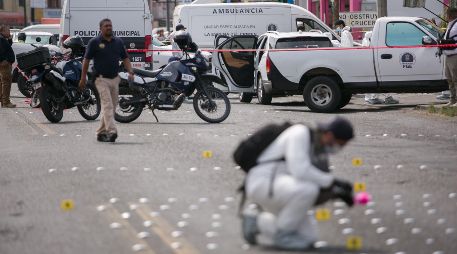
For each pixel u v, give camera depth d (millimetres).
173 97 49125
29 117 54812
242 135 42781
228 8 82125
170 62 49219
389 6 101438
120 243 21172
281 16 82312
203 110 50281
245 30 82250
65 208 25203
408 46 55969
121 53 40875
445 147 38000
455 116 51688
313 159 19859
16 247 21094
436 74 56094
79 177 30672
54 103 50312
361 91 56656
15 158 35969
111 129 40562
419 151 36750
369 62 56312
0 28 62938
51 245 21172
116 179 30062
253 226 20406
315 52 56844
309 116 53531
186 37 48500
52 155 36469
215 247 20438
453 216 23859
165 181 29500
